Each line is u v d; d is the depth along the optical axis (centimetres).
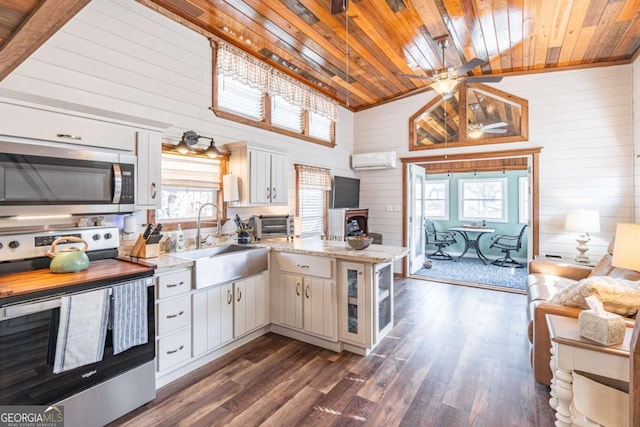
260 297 314
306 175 473
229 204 346
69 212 207
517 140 469
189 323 249
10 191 183
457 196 818
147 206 251
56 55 234
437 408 209
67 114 206
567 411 161
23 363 163
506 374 250
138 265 220
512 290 477
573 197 436
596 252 423
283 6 291
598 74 421
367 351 281
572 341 154
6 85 213
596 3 292
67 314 174
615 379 149
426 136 548
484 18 317
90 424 186
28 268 200
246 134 382
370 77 460
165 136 297
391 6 295
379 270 292
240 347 297
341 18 311
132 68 275
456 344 302
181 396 222
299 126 474
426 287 499
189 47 318
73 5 118
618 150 411
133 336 202
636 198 394
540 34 350
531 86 458
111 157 228
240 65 362
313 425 194
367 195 600
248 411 206
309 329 302
